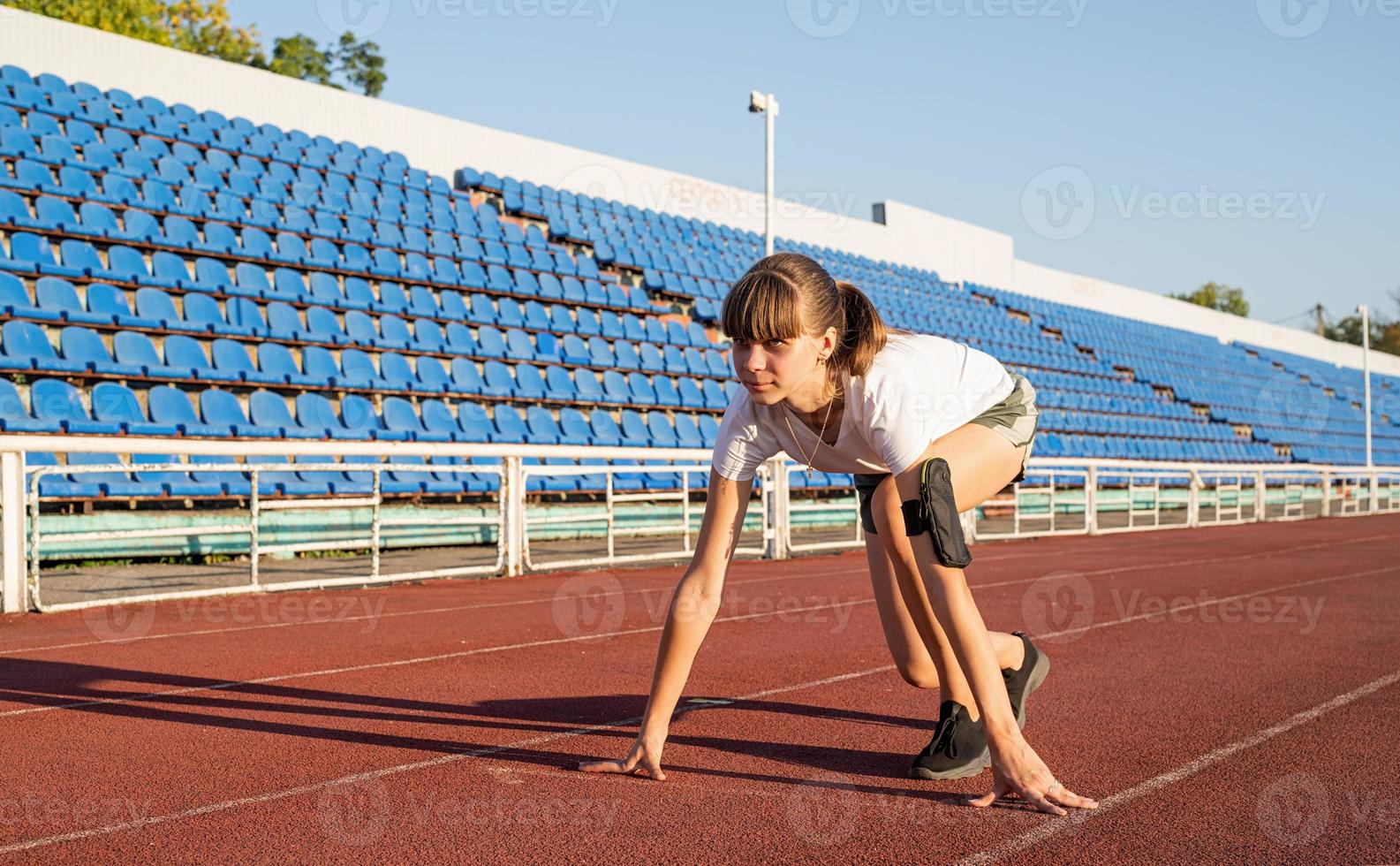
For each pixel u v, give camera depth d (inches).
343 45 1225.4
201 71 550.3
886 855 90.5
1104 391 1005.2
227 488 365.4
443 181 624.7
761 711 148.0
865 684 168.2
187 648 200.4
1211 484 803.4
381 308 510.6
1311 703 154.2
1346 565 401.1
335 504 298.0
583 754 124.6
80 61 508.4
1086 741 131.6
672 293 692.7
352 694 159.6
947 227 1028.5
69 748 126.7
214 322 447.2
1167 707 151.6
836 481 573.6
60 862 89.1
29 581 251.0
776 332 90.4
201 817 101.2
